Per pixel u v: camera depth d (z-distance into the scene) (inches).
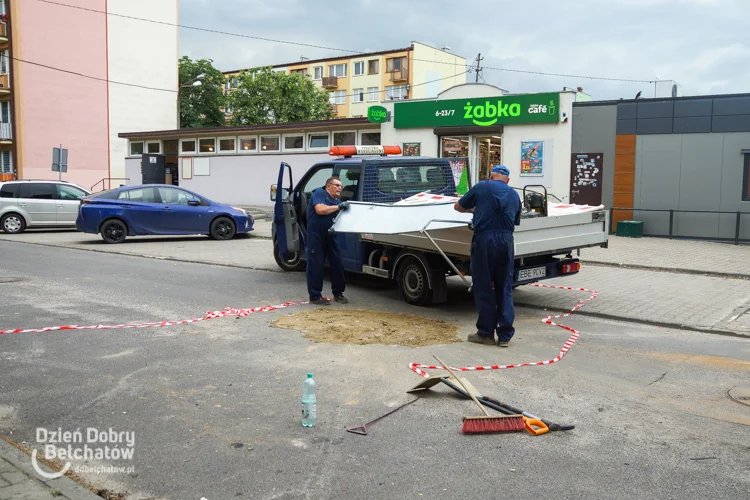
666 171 684.7
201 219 661.9
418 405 191.2
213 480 143.9
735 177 652.7
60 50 1369.3
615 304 346.9
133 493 138.0
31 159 1339.8
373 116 841.5
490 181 258.2
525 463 153.6
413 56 2395.4
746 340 277.9
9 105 1349.7
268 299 349.7
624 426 177.2
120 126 1467.8
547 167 740.7
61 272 439.8
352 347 250.4
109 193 640.4
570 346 260.7
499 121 760.3
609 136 708.7
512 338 273.4
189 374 217.0
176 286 388.2
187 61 1873.8
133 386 204.8
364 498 136.1
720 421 181.5
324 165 405.7
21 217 751.1
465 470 149.6
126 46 1470.2
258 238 692.1
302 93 1804.9
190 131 1103.6
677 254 552.4
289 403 191.2
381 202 367.2
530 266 315.9
